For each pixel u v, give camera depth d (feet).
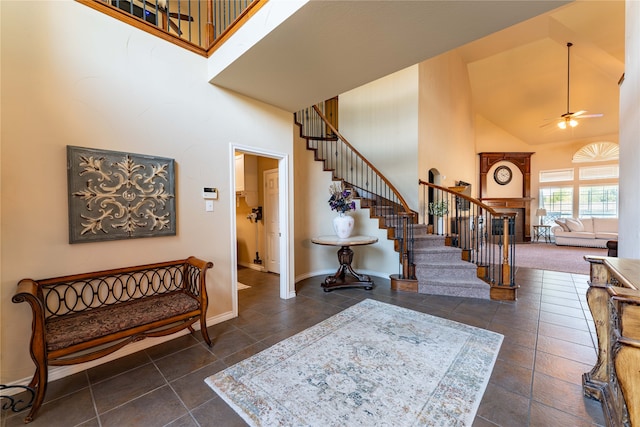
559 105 25.34
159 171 8.00
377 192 17.83
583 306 10.73
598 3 13.82
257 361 7.00
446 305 10.89
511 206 30.58
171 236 8.38
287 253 11.88
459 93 24.00
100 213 6.97
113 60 7.21
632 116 8.63
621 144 10.11
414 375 6.33
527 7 5.87
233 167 9.91
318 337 8.25
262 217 17.44
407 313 10.07
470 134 28.22
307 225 15.60
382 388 5.88
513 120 29.27
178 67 8.46
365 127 18.48
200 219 9.04
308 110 18.72
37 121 6.16
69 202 6.55
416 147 16.48
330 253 16.60
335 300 11.62
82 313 6.61
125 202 7.38
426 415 5.11
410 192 16.71
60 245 6.48
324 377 6.29
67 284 6.61
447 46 7.30
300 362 6.91
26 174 6.04
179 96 8.49
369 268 15.75
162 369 6.72
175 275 8.48
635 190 8.30
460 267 12.65
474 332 8.49
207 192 9.18
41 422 5.08
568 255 21.79
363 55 7.69
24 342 6.07
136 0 10.72
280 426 4.90
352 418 5.05
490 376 6.30
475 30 6.67
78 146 6.66
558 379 6.17
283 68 8.36
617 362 3.20
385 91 17.71
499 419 5.01
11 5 5.87
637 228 8.09
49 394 5.86
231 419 5.11
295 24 6.38
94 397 5.75
